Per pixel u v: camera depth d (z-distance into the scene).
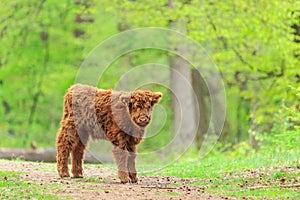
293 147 14.11
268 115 23.08
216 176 13.34
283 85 21.98
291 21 21.31
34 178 12.13
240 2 22.30
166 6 24.66
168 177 13.26
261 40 22.50
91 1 25.00
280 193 10.78
